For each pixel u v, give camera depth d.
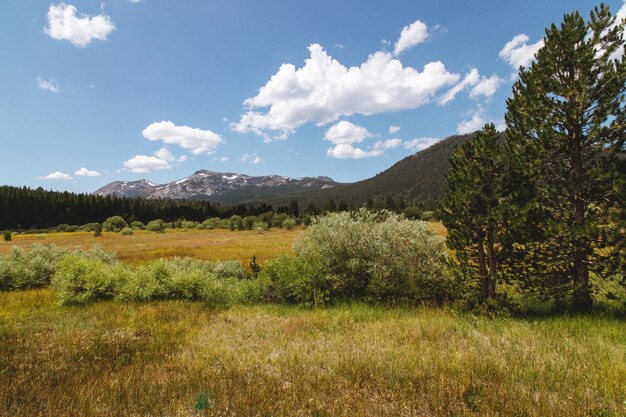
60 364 6.38
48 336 8.33
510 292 12.00
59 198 128.50
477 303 9.65
